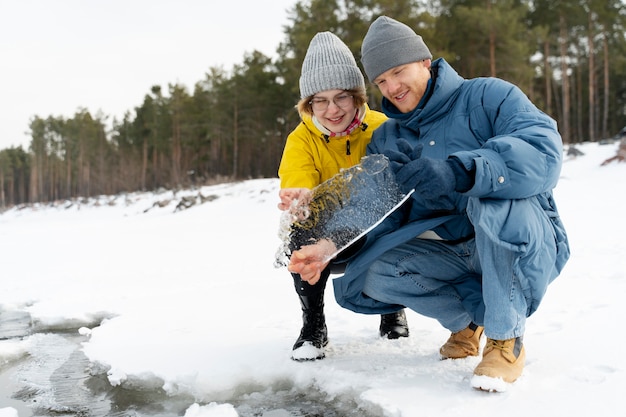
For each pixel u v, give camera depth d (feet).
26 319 11.84
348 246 6.50
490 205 5.49
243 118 138.82
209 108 143.23
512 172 5.35
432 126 6.67
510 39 90.33
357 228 6.24
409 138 6.91
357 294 7.02
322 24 82.89
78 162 223.71
